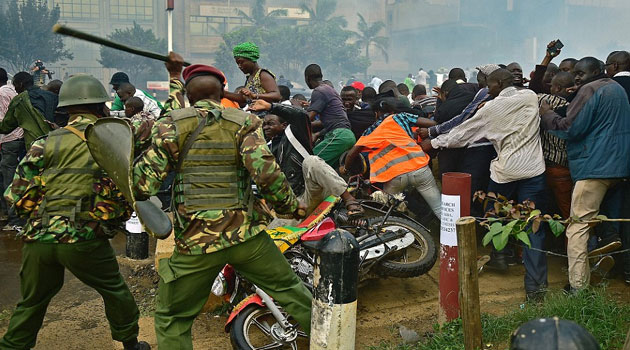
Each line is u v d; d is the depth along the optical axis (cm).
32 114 710
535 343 146
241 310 427
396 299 543
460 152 638
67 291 577
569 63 698
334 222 521
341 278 357
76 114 390
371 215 667
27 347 396
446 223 443
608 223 545
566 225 504
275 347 422
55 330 494
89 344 471
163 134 333
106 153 340
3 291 586
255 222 347
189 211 334
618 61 629
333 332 361
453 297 448
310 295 373
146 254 654
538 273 499
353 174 712
